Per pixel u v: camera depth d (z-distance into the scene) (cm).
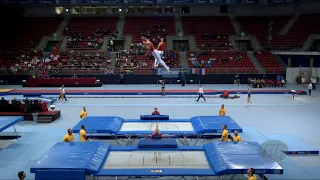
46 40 4475
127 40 4475
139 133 1486
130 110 2392
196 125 1599
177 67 3853
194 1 4703
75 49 4269
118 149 1223
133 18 4959
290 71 3822
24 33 4584
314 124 1973
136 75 3778
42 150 1490
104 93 3116
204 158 1148
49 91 3195
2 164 1316
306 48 4059
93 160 1082
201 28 4747
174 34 4631
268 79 3784
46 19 4912
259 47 4353
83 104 2623
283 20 4734
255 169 1012
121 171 1020
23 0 4584
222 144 1237
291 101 2764
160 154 1180
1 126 1512
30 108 2089
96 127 1521
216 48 4338
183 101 2769
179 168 1050
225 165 1030
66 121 2047
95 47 4294
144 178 1197
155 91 3172
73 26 4759
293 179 1181
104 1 4703
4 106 2091
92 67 3844
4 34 4553
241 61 3978
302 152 1448
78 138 1645
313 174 1227
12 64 3900
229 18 4984
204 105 2577
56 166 1020
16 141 1625
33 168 1009
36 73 3747
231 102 2714
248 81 3794
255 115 2219
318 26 4259
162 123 1680
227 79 3800
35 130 1830
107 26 4775
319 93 3197
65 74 3716
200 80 3800
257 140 1605
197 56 4091
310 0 4494
